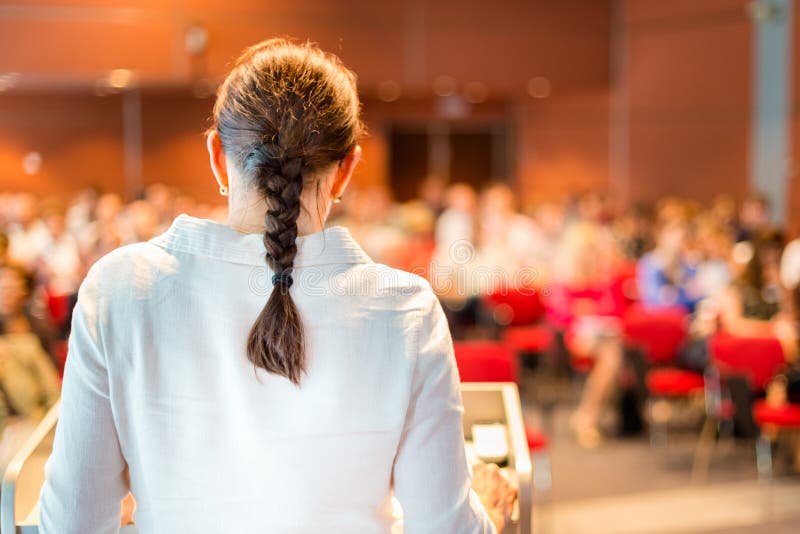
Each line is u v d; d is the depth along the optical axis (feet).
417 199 41.45
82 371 3.38
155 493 3.44
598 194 34.71
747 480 17.13
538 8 32.50
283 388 3.36
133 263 3.43
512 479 5.72
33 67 26.94
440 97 40.42
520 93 36.78
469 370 12.30
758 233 18.95
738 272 18.93
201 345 3.36
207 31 28.12
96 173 33.27
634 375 18.69
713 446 19.33
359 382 3.38
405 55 30.78
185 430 3.38
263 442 3.36
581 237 22.15
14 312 13.48
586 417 20.18
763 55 29.60
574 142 38.88
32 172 32.78
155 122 33.53
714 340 16.60
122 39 27.50
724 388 16.87
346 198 31.91
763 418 16.07
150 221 24.61
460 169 41.83
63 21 27.02
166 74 27.91
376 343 3.41
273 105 3.51
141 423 3.37
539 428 20.86
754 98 30.12
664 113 34.09
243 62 3.70
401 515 3.82
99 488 3.43
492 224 26.96
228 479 3.41
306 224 3.59
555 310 21.97
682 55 33.09
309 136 3.50
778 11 28.89
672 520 14.92
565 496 16.21
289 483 3.37
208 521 3.43
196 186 33.76
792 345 16.81
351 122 3.68
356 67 30.32
